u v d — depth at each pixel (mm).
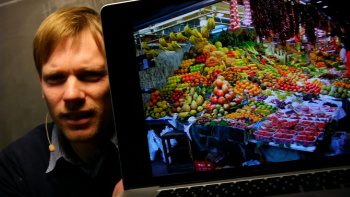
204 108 569
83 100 638
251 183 488
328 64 545
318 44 551
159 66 569
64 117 661
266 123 558
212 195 459
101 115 676
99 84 658
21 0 1207
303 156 531
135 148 547
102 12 551
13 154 793
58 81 648
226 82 578
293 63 562
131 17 557
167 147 550
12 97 1259
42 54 642
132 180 540
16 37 1228
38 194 724
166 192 500
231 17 574
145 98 560
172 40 566
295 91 556
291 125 544
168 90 564
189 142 554
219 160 543
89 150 762
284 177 492
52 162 742
